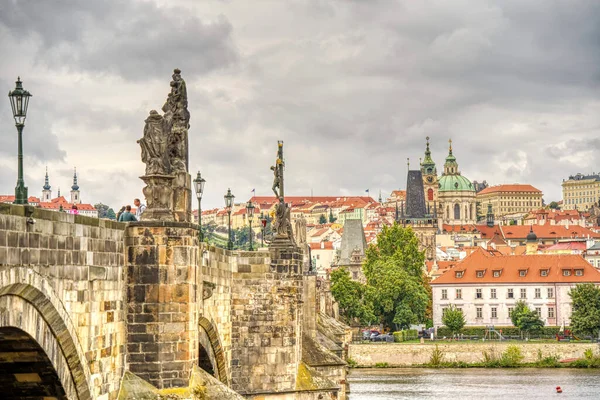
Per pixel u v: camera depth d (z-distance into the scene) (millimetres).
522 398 171500
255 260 82438
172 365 50250
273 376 82188
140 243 50250
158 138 51688
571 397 173750
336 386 86062
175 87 53125
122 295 49312
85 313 43062
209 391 50531
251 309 82312
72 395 42344
